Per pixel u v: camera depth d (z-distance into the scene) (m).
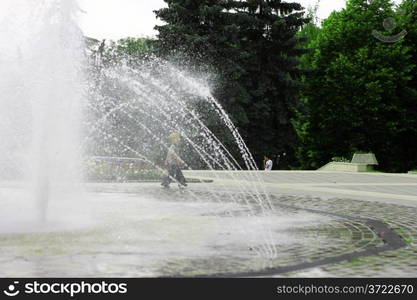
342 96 47.38
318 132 50.75
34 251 6.81
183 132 36.16
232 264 6.21
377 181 22.70
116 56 35.81
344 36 48.19
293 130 47.59
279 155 51.66
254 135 45.56
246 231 8.78
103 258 6.46
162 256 6.63
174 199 14.27
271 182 21.53
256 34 45.28
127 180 21.16
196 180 20.94
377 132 47.38
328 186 19.30
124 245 7.34
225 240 7.87
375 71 46.06
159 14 40.00
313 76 49.72
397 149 49.97
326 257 6.68
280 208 12.39
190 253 6.85
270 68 45.41
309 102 50.19
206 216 10.66
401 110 46.91
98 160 25.20
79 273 5.71
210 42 39.22
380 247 7.41
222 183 20.17
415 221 10.34
